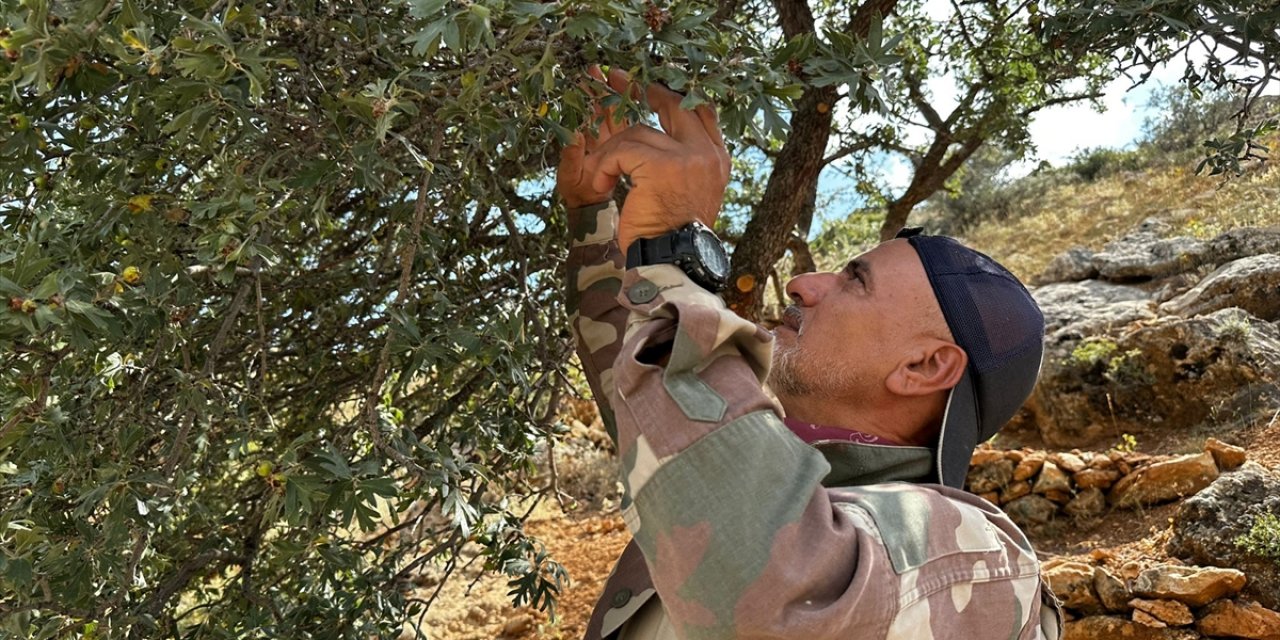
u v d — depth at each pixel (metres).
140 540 1.19
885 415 1.15
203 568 2.03
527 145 1.35
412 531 2.07
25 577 1.06
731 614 0.81
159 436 1.43
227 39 0.85
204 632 1.83
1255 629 3.91
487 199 1.65
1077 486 5.35
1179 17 1.32
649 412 0.89
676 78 0.99
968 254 1.18
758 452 0.86
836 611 0.81
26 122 0.96
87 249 1.08
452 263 1.91
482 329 1.39
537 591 1.98
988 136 3.83
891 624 0.84
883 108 1.06
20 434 1.08
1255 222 7.81
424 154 1.35
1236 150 1.64
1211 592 4.02
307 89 1.15
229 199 1.03
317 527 1.41
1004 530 1.04
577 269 1.47
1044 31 1.53
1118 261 7.77
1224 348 6.02
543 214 2.02
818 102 3.05
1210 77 1.52
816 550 0.83
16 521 1.11
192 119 0.93
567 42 1.06
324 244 2.19
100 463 1.24
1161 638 4.02
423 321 1.61
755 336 0.97
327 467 1.09
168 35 0.94
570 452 7.39
